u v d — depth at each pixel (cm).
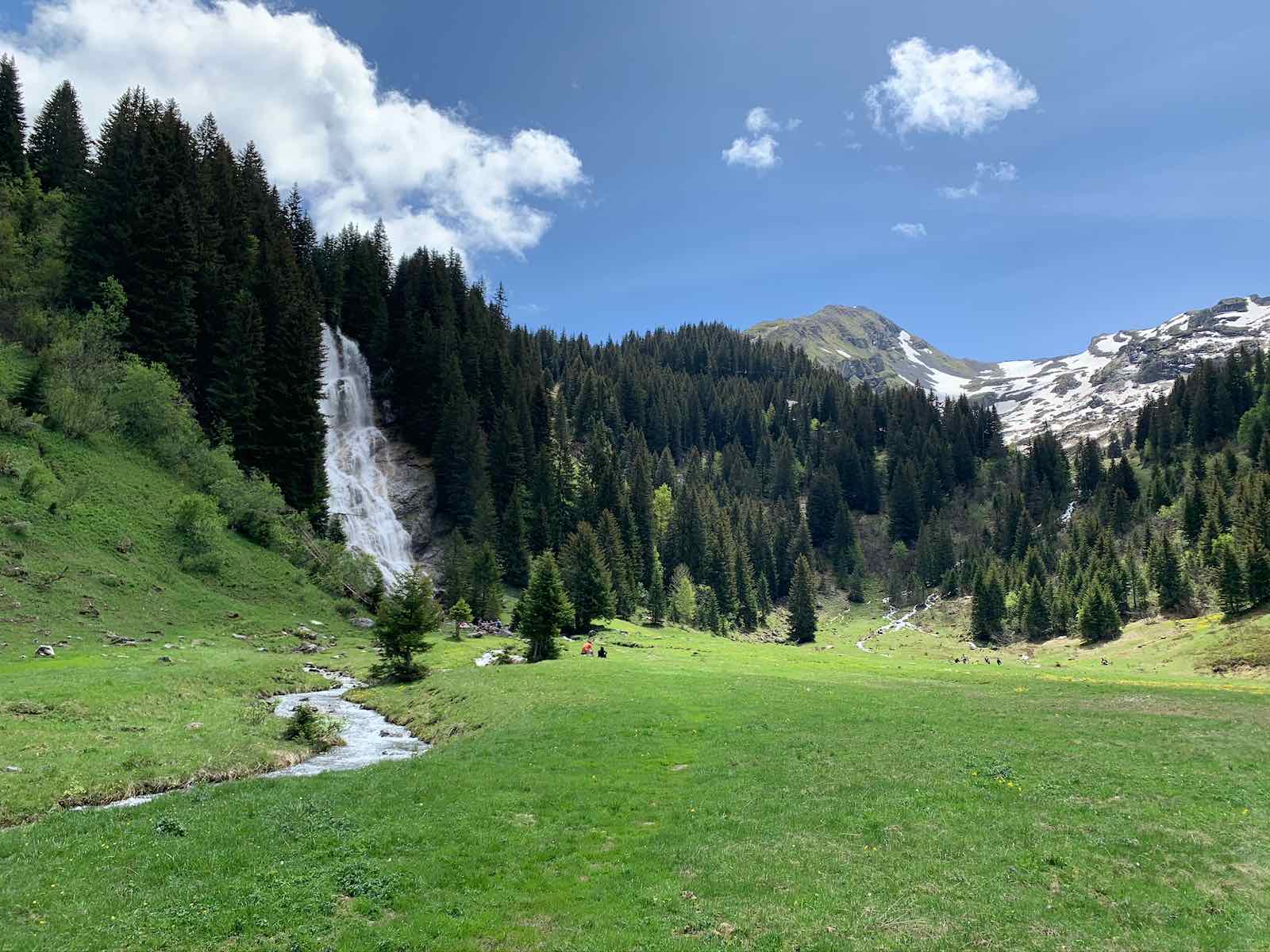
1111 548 16938
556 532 14838
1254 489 15038
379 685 6203
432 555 13312
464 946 1502
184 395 10175
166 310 10144
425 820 2322
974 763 2864
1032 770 2762
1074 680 6306
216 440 9975
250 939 1514
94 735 3475
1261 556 11150
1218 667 8794
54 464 7494
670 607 15262
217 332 10881
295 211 16025
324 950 1474
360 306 15462
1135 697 4703
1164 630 12825
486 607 10681
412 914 1650
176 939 1507
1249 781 2594
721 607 17000
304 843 2086
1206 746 3161
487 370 16488
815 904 1680
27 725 3453
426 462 14312
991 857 1927
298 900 1700
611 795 2603
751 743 3362
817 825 2233
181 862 1930
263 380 10625
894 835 2108
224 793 2688
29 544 6456
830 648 15850
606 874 1900
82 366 8594
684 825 2281
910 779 2670
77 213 10400
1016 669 9356
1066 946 1463
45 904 1655
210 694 4878
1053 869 1848
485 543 11412
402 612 6391
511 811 2431
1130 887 1731
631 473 18900
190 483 8944
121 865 1911
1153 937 1495
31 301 9250
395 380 15125
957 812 2288
